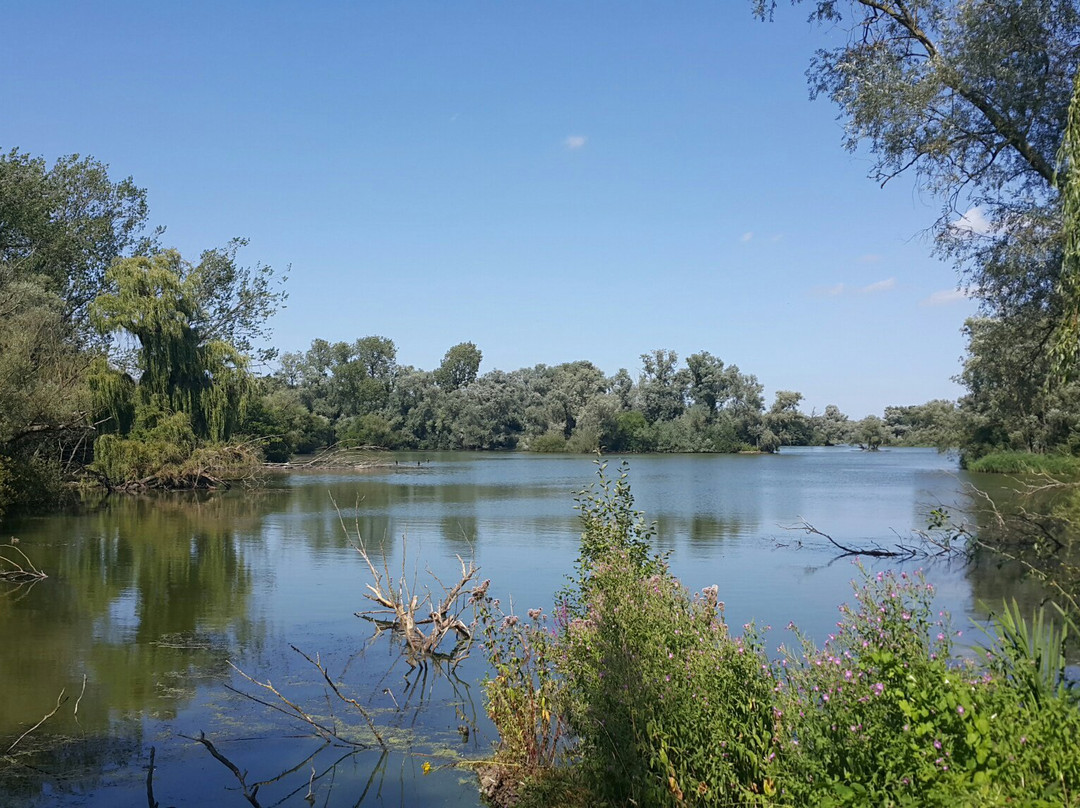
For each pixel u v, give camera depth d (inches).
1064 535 829.2
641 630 281.3
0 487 1063.6
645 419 3927.2
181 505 1344.7
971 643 406.9
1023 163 513.7
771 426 3951.8
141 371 1651.1
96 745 340.2
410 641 488.4
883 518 1192.2
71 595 635.5
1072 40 478.9
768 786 207.3
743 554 847.7
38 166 1754.4
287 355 3865.7
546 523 1103.0
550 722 313.1
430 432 3971.5
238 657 468.4
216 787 301.0
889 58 518.3
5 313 1162.0
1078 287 327.0
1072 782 165.9
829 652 241.0
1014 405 657.6
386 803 287.7
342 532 1008.2
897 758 179.5
